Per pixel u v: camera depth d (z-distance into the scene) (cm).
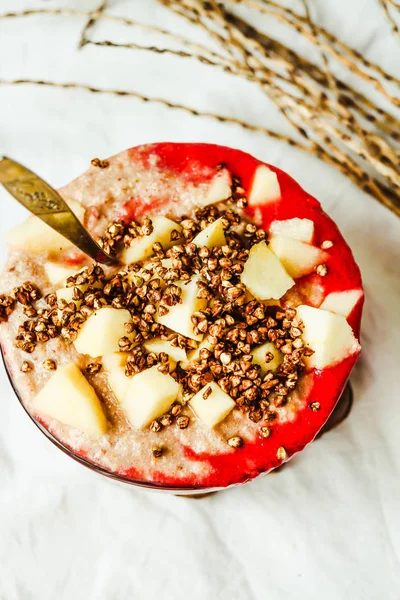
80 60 48
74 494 45
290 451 36
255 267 37
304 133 45
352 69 43
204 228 38
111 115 48
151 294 37
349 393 45
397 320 45
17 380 37
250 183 38
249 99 48
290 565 43
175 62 48
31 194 33
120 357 37
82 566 44
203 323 36
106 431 36
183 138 48
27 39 48
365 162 46
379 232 46
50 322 37
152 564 44
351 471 44
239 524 44
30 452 45
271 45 47
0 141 48
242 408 36
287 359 36
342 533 43
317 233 38
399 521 43
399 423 44
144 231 38
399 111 46
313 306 37
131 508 45
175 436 36
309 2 47
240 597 43
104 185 38
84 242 36
